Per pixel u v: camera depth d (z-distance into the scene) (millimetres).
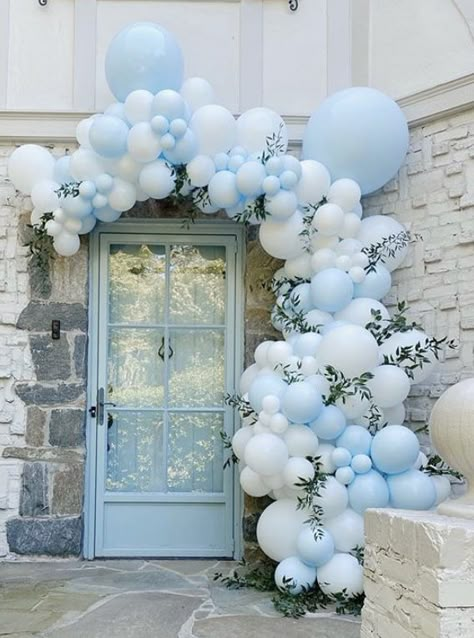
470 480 1591
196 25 3783
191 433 3783
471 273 3281
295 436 2824
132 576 3279
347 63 3770
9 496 3570
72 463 3592
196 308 3830
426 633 1402
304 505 2814
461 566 1358
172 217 3748
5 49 3738
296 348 3033
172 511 3715
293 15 3811
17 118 3688
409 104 3520
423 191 3479
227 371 3762
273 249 3252
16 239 3684
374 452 2838
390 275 3393
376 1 3709
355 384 2834
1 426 3607
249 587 3098
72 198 3244
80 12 3758
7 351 3635
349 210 3258
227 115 3146
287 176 3072
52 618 2637
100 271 3768
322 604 2822
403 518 1539
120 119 3137
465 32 3367
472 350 3248
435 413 1637
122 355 3793
